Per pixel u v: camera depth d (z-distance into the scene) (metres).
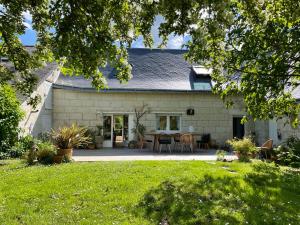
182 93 17.45
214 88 8.16
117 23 4.47
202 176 7.06
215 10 3.05
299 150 10.82
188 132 17.17
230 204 5.30
